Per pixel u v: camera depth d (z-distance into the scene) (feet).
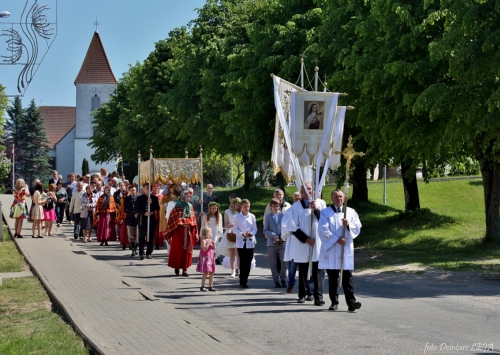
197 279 51.98
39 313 35.09
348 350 27.78
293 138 42.63
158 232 73.46
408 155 70.44
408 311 36.96
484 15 51.85
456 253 65.21
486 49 50.26
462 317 34.99
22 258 58.13
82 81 349.41
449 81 59.57
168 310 35.17
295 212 40.32
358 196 108.99
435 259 61.31
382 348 27.99
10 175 322.34
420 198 123.54
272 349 28.35
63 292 40.11
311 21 87.45
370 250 72.74
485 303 39.70
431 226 83.97
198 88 124.67
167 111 141.69
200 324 31.91
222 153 123.75
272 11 92.79
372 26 64.39
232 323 34.01
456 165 91.09
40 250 62.95
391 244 75.31
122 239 75.00
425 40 60.54
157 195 68.23
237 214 48.14
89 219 82.53
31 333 30.37
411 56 61.87
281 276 48.26
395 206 120.67
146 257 66.90
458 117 54.75
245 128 92.43
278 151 45.34
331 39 77.46
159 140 159.22
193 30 126.93
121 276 47.88
